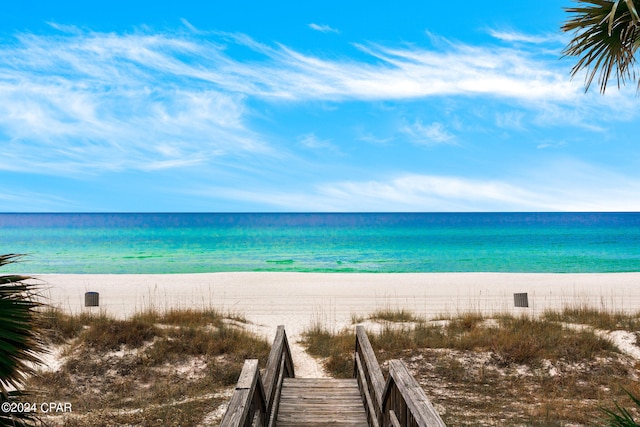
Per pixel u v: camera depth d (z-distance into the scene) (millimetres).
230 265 50375
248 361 5875
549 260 53625
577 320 17344
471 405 10562
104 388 11578
